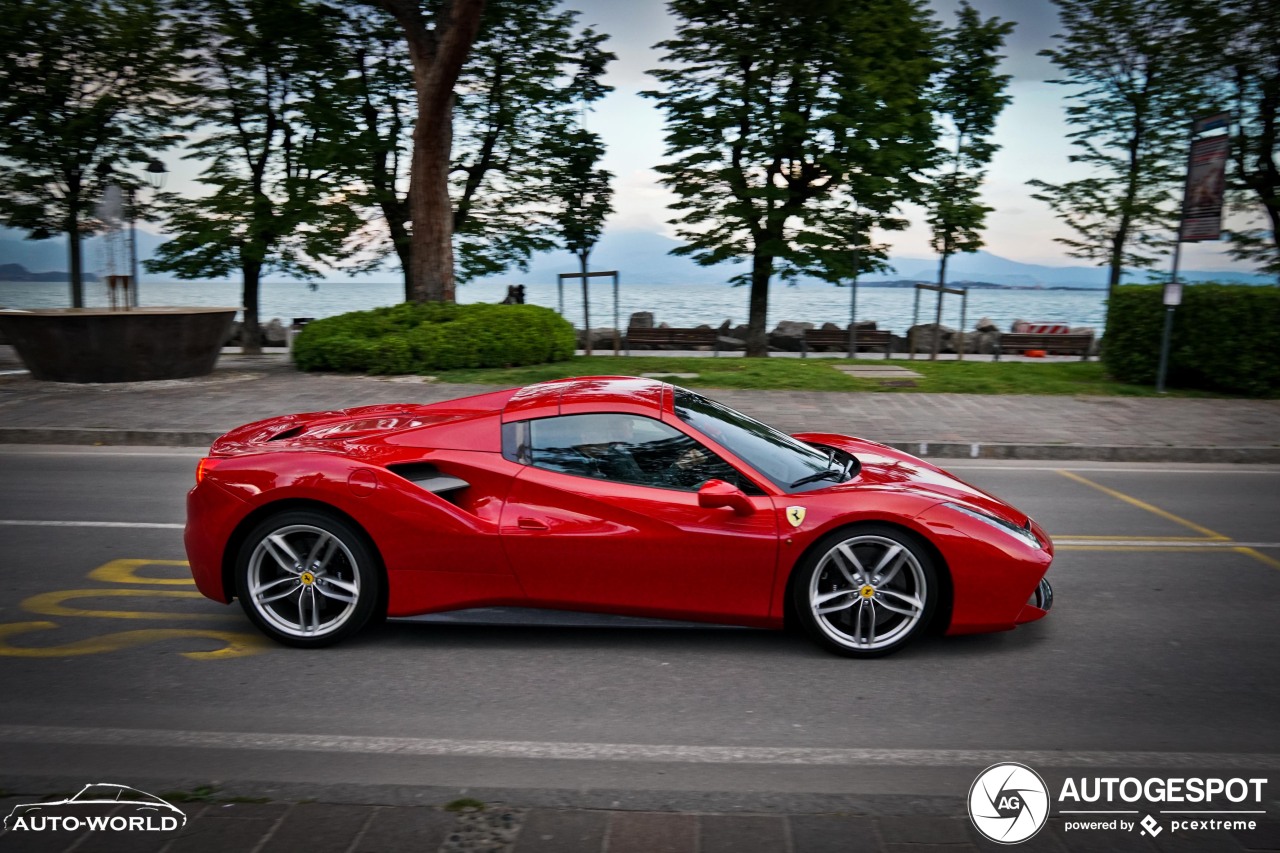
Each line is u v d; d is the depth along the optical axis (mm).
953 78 21422
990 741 3457
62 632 4535
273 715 3625
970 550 4199
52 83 20422
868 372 14852
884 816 2811
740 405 11547
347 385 13242
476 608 4336
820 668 4172
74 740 3383
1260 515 7262
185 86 21297
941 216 21625
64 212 21719
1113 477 8711
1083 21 20047
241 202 21438
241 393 12469
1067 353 25641
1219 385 13281
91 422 10336
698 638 4531
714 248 21109
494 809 2795
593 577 4250
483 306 15906
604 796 2951
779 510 4207
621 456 4375
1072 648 4453
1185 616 4934
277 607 4395
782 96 19766
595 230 22672
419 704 3744
